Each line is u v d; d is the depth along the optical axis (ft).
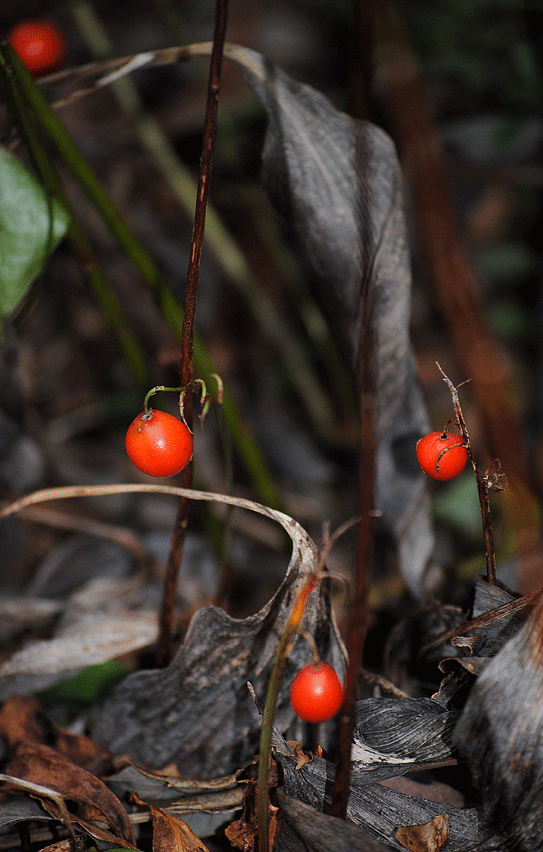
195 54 1.25
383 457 1.30
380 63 1.78
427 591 1.32
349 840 1.12
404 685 1.25
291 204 1.26
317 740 1.21
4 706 1.28
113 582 1.40
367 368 1.08
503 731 1.12
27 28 1.28
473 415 1.82
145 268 1.27
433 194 1.83
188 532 1.59
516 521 1.45
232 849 1.20
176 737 1.23
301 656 1.19
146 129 1.80
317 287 1.34
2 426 1.38
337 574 1.10
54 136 1.24
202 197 1.12
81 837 1.18
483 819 1.15
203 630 1.18
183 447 1.12
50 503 1.69
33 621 1.38
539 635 1.12
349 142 1.24
